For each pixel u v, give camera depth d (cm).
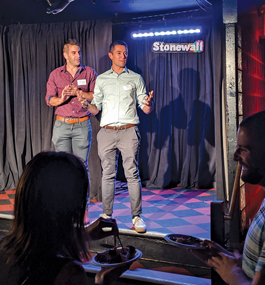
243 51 308
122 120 313
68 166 96
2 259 92
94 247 311
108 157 319
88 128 358
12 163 505
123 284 261
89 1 429
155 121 517
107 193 321
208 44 490
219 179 357
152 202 425
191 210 383
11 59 503
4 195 475
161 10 474
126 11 472
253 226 117
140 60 519
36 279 88
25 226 93
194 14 464
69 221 94
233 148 282
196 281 248
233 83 280
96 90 329
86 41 465
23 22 509
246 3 319
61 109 354
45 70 482
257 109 386
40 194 92
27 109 500
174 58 507
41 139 491
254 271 115
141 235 293
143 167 532
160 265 281
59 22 480
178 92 509
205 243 135
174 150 519
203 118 502
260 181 123
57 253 92
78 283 87
